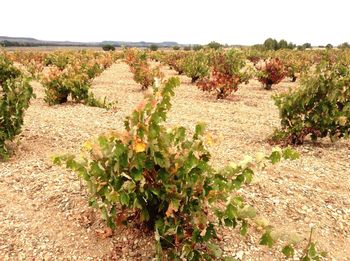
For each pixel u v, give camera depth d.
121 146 3.23
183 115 10.62
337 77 7.43
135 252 3.91
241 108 12.10
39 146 6.99
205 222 3.37
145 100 3.27
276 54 33.97
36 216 4.52
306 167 6.45
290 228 4.48
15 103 6.25
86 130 8.22
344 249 4.21
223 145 7.57
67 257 3.86
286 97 7.69
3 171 5.78
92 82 18.52
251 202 4.96
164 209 3.72
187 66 18.81
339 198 5.32
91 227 4.30
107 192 3.44
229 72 16.92
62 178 5.49
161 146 3.39
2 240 4.09
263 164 3.53
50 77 12.08
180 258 3.49
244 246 4.07
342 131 7.61
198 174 3.44
